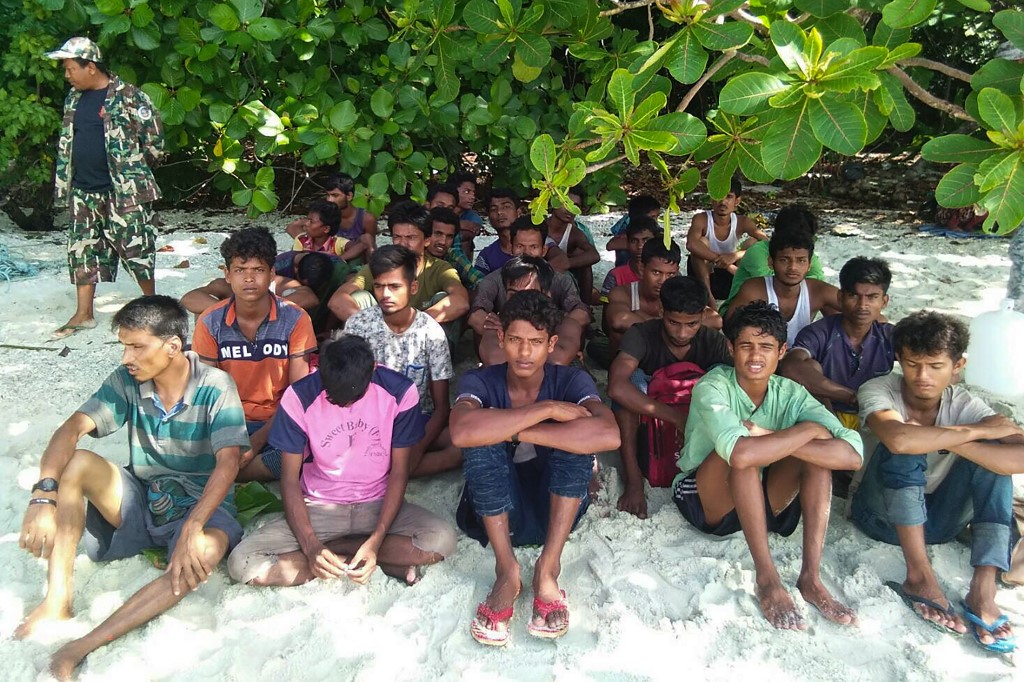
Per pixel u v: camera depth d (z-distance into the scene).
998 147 2.53
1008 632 3.04
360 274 4.88
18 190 8.14
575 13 3.31
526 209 6.90
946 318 3.30
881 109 2.64
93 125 5.55
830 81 2.44
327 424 3.39
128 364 3.20
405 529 3.44
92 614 3.13
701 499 3.57
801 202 9.71
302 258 5.13
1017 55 4.84
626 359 4.10
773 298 4.55
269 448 3.95
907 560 3.26
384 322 4.12
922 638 3.09
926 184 9.80
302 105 6.61
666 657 2.98
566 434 3.18
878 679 2.89
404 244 4.92
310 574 3.37
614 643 3.03
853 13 3.22
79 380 5.01
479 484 3.22
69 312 6.16
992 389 3.62
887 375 3.58
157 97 6.44
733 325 3.35
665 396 3.97
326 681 2.88
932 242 7.95
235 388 3.44
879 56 2.38
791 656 2.98
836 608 3.14
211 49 6.27
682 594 3.33
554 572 3.20
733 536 3.67
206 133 7.09
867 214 9.14
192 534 3.12
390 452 3.47
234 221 8.84
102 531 3.38
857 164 10.73
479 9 3.27
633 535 3.70
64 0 6.46
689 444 3.58
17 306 6.22
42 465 3.16
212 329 4.02
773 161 2.53
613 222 8.92
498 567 3.21
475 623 3.09
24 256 7.41
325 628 3.10
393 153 7.50
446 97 3.64
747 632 3.09
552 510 3.25
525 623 3.20
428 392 4.26
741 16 2.92
